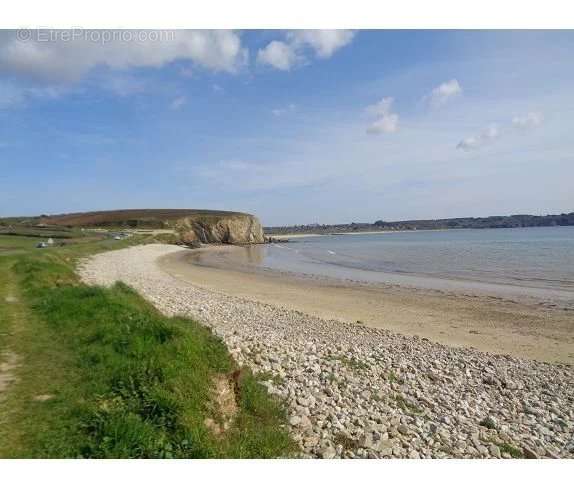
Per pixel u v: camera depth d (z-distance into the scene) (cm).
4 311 1198
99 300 1227
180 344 860
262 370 1072
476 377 1266
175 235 12394
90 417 588
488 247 7956
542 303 2595
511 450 810
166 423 604
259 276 4181
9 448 513
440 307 2498
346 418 838
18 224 12294
